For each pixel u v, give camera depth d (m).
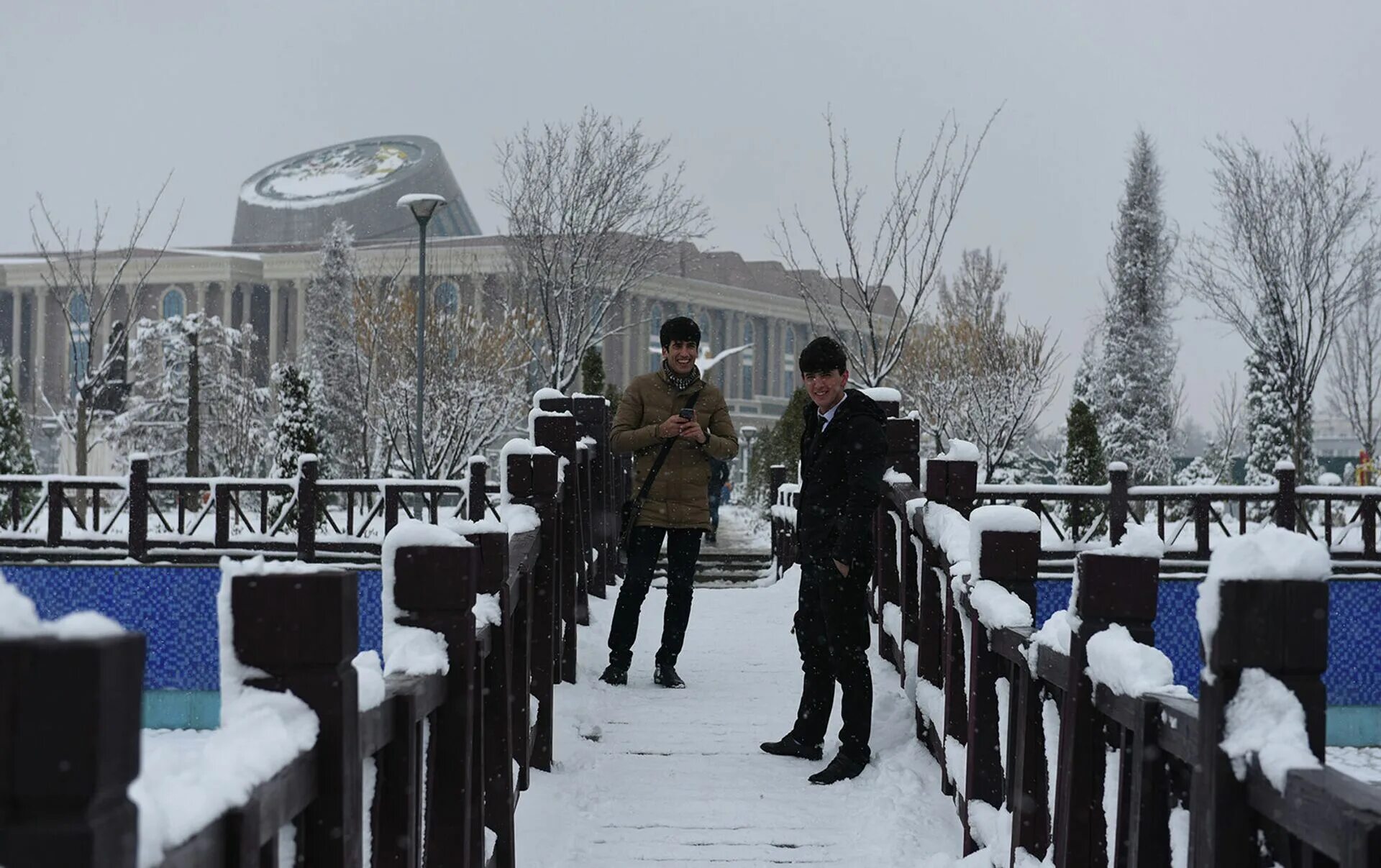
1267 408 28.81
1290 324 23.25
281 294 85.06
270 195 97.75
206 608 11.79
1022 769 3.23
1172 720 2.16
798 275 20.38
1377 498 12.23
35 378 76.69
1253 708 1.84
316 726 1.78
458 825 2.77
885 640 7.09
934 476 5.19
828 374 5.03
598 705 6.26
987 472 26.55
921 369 27.66
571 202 23.34
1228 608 1.84
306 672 1.80
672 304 79.81
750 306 88.19
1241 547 1.88
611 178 23.41
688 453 6.82
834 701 6.39
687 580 6.83
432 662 2.65
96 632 1.10
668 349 6.85
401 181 95.06
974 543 3.90
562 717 5.89
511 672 4.62
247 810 1.46
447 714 2.78
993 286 32.38
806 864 4.14
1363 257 23.08
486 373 25.41
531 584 4.78
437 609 2.78
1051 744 3.15
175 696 11.67
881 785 4.86
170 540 13.57
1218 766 1.85
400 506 13.70
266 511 13.75
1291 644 1.83
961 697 4.54
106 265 71.44
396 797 2.31
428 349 25.27
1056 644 2.91
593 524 10.72
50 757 1.06
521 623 4.64
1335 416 43.19
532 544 4.63
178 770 1.45
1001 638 3.56
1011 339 27.14
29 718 1.06
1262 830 1.84
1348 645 10.38
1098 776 2.69
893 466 6.77
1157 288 40.03
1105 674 2.54
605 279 24.41
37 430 59.53
